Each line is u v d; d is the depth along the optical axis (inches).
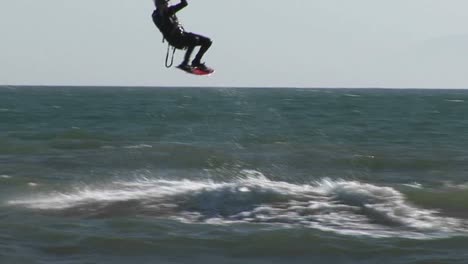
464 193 2706.7
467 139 5689.0
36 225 2070.6
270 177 3430.1
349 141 5418.3
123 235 1967.3
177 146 4601.4
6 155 4207.7
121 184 2962.6
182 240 1925.4
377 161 4079.7
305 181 3312.0
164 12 1648.6
